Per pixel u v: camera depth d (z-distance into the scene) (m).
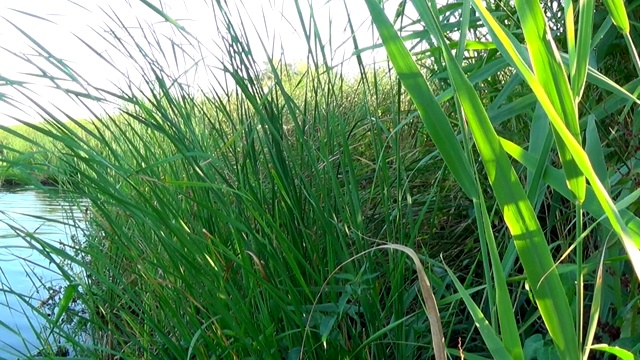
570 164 0.62
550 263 0.64
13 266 3.05
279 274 1.22
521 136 1.38
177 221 1.07
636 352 0.84
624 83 1.34
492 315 0.75
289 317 1.16
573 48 0.62
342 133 1.23
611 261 0.86
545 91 0.60
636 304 0.92
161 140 1.87
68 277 1.16
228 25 1.22
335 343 1.09
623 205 0.63
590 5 0.59
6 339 2.10
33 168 1.28
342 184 1.70
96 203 1.14
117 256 1.66
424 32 1.21
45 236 2.32
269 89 1.29
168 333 1.44
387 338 1.15
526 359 0.87
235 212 1.21
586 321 1.01
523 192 0.62
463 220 1.63
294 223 1.23
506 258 0.93
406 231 1.43
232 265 1.19
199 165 1.15
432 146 1.77
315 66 1.30
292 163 1.25
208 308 1.18
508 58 0.72
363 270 1.18
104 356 1.60
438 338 0.68
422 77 0.65
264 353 1.06
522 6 0.58
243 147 1.32
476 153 1.43
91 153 1.06
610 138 1.16
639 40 1.24
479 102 0.60
